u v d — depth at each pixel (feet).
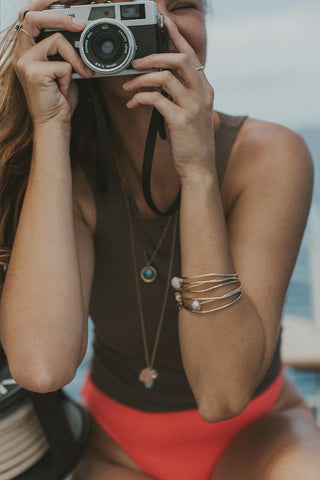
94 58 3.68
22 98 4.21
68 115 4.01
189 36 4.09
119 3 3.67
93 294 4.83
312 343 7.29
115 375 5.09
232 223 4.38
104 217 4.57
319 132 160.04
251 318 3.93
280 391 5.12
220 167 4.44
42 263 3.94
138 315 4.76
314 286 7.88
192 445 4.87
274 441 4.45
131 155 4.48
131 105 3.75
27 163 4.43
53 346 3.92
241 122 4.56
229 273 3.88
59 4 3.87
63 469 4.27
